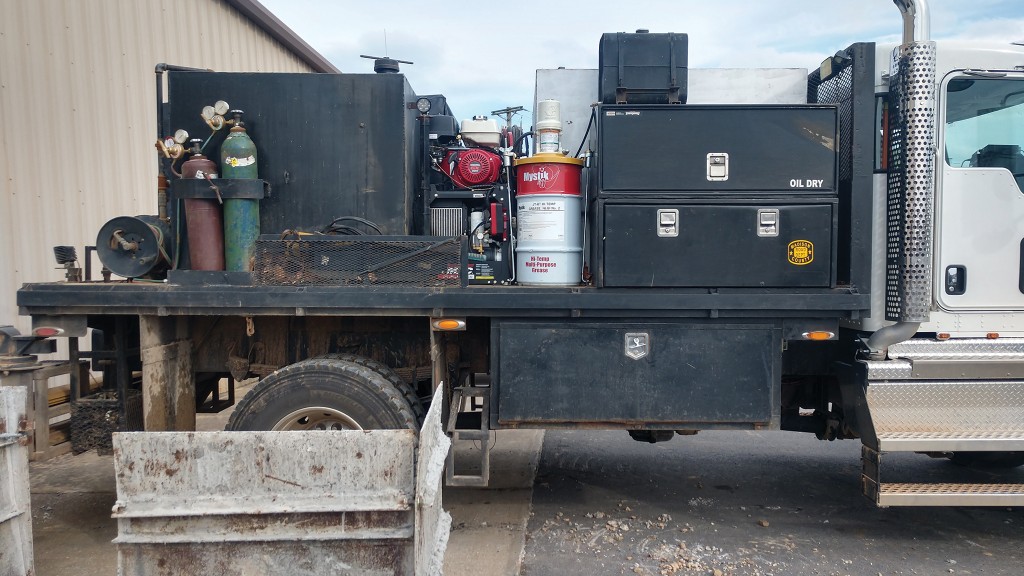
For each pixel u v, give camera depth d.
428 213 3.79
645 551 3.45
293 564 2.31
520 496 4.23
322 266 3.39
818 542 3.57
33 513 3.95
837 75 3.63
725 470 4.77
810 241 3.31
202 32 7.44
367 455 2.27
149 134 6.66
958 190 3.45
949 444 3.23
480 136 3.89
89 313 3.35
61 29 5.68
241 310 3.36
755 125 3.30
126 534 2.30
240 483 2.29
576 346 3.37
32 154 5.45
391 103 3.57
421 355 3.81
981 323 3.50
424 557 2.24
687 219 3.32
